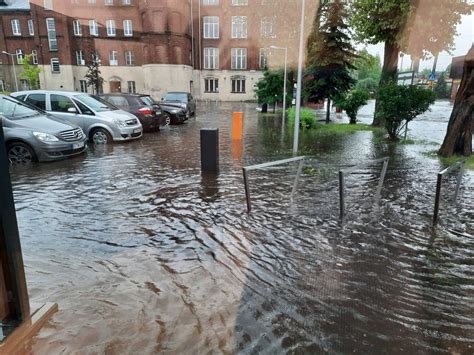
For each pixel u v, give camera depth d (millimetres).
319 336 2242
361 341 2207
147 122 11734
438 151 8594
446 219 4336
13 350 1922
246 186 4410
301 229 3963
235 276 2941
